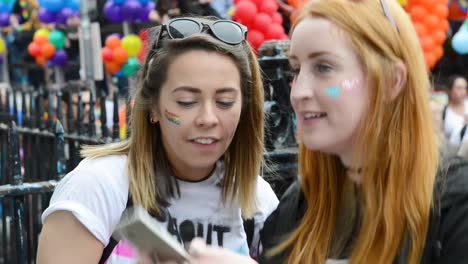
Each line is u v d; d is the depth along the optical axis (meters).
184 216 1.88
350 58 1.44
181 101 1.77
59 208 1.71
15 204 2.60
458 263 1.35
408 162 1.46
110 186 1.76
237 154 1.96
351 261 1.50
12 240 3.58
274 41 3.00
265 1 4.73
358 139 1.48
